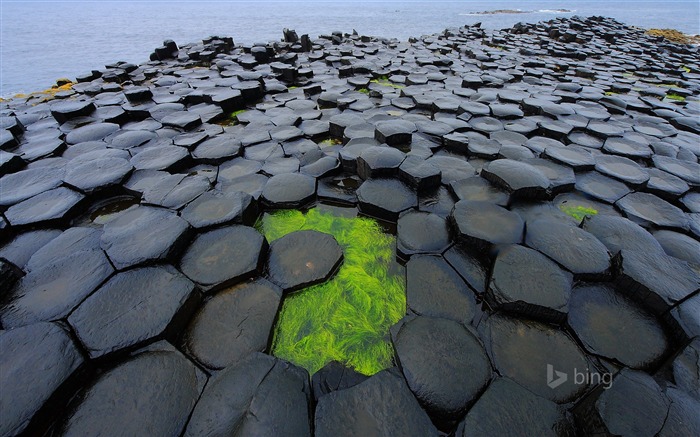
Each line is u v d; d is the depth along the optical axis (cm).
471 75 967
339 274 317
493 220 345
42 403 196
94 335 236
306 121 650
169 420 199
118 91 901
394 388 212
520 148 514
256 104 778
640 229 338
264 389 204
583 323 257
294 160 500
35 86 1204
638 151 527
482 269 309
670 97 914
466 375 220
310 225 384
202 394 211
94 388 214
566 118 652
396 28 2978
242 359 226
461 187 414
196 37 2484
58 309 256
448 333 246
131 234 322
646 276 275
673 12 5906
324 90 884
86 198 408
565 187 430
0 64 1569
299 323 275
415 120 637
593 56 1421
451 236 345
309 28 3002
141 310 253
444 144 545
